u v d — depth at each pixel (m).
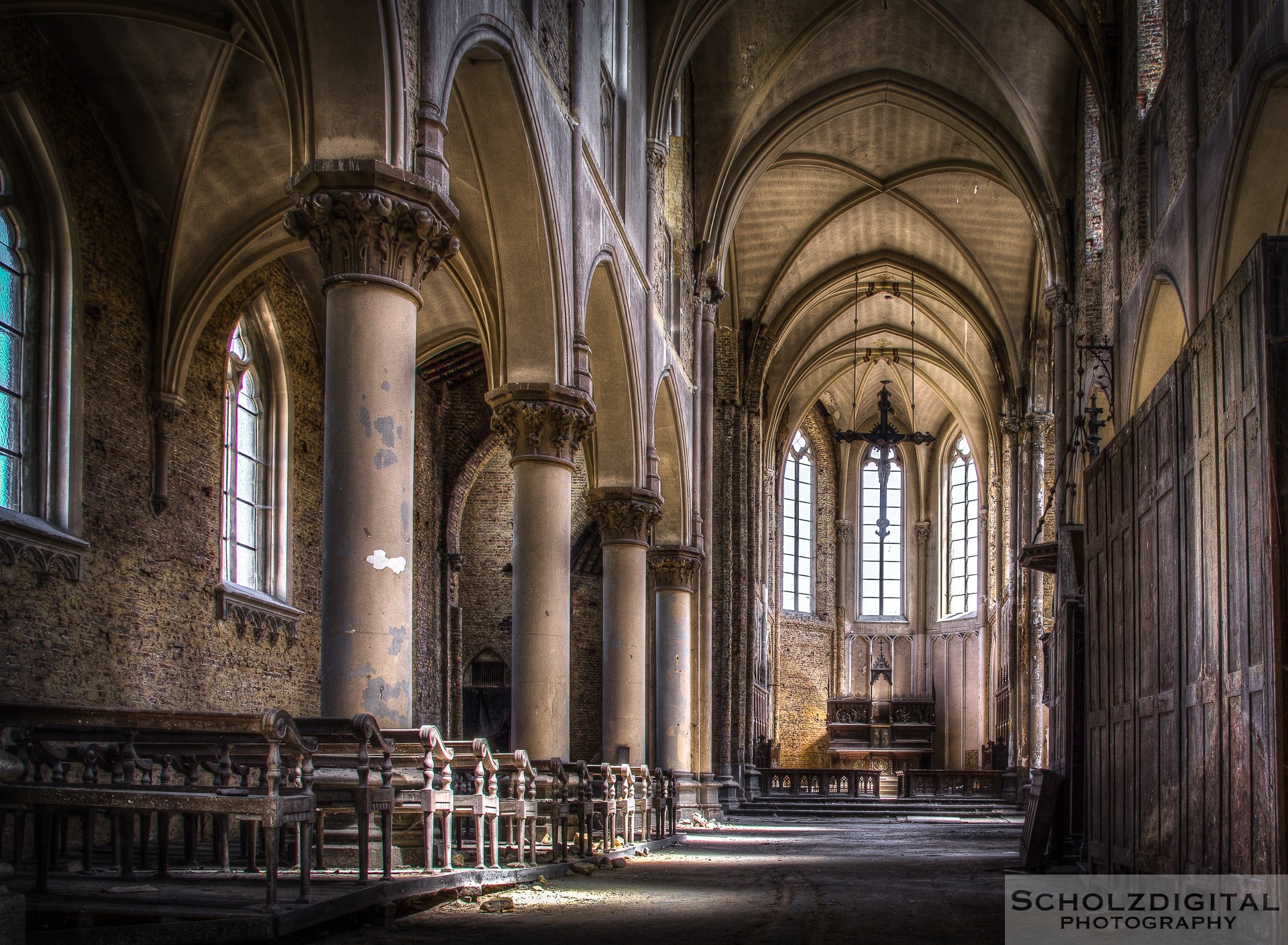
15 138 14.36
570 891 10.27
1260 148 14.43
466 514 31.19
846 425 49.50
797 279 36.41
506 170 14.47
